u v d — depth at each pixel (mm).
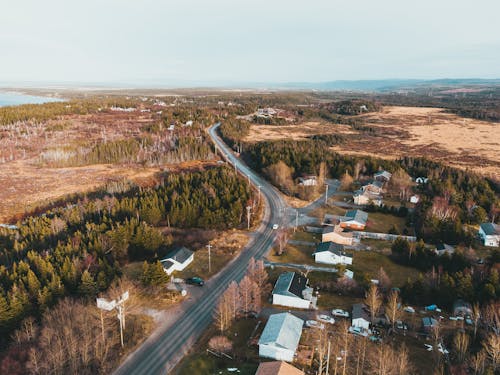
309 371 51000
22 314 61375
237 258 86062
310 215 113125
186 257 82125
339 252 84562
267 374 46656
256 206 116938
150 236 86625
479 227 103875
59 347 51062
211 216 100688
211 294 71562
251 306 64875
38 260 72938
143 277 72000
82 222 98625
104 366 51656
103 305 65188
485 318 60625
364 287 71812
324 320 62750
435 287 70250
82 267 74250
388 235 96875
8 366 50375
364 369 51531
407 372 49719
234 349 55969
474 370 50219
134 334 59094
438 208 106312
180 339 58656
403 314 65062
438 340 58375
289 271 80312
